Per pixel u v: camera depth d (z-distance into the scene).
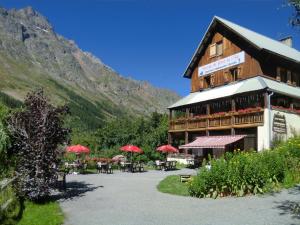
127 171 35.22
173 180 24.55
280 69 37.09
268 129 31.09
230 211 14.60
